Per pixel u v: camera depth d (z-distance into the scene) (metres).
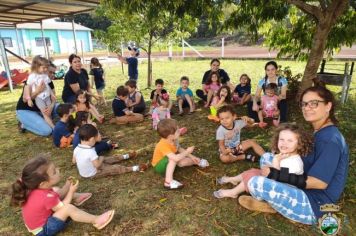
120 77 11.78
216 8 5.81
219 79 6.36
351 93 7.22
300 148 2.36
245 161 3.76
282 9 6.02
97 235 2.57
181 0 4.79
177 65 15.59
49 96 5.38
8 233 2.68
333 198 2.32
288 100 6.16
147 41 9.02
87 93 5.51
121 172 3.59
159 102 5.60
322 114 2.29
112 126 5.44
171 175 3.23
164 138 3.41
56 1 7.22
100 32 9.05
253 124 4.93
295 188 2.39
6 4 8.05
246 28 6.65
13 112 6.91
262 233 2.49
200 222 2.67
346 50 19.98
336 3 5.12
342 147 2.21
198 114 5.93
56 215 2.50
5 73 10.59
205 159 3.89
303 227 2.52
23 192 2.41
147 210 2.88
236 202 2.92
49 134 5.06
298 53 7.02
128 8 4.67
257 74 11.07
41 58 5.24
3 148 4.66
